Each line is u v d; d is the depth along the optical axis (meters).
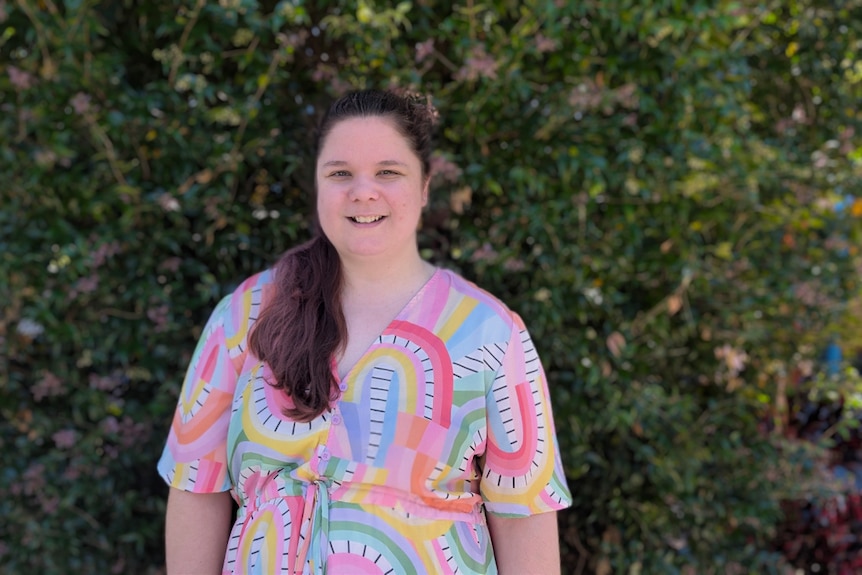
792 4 2.70
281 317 1.41
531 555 1.45
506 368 1.40
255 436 1.39
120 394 2.47
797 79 2.79
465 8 2.24
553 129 2.37
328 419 1.36
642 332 2.57
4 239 2.26
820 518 3.06
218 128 2.32
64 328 2.28
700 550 2.67
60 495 2.33
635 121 2.47
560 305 2.40
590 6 2.26
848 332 2.97
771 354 2.78
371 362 1.38
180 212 2.30
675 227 2.49
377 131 1.41
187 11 2.20
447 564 1.37
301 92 2.42
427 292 1.45
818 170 2.75
